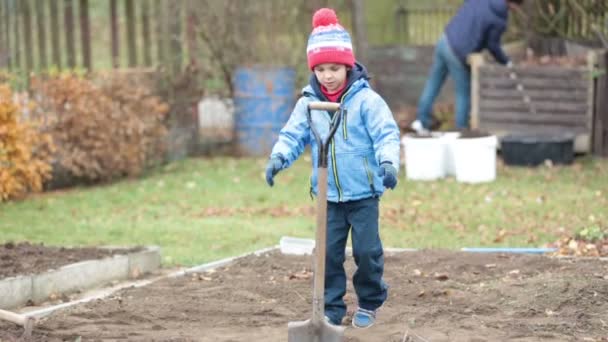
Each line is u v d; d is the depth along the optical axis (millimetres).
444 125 26812
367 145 9695
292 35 25828
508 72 23719
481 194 19797
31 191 20859
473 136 21547
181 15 25203
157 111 23281
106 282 13055
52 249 13703
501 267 13008
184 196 20266
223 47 25703
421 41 33062
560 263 12992
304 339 8633
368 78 9844
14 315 9680
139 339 9602
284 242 14641
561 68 23422
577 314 10406
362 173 9664
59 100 21094
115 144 21906
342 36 9578
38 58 24422
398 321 10328
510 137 23266
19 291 11711
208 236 16531
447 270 12977
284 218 18109
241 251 15367
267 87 25328
